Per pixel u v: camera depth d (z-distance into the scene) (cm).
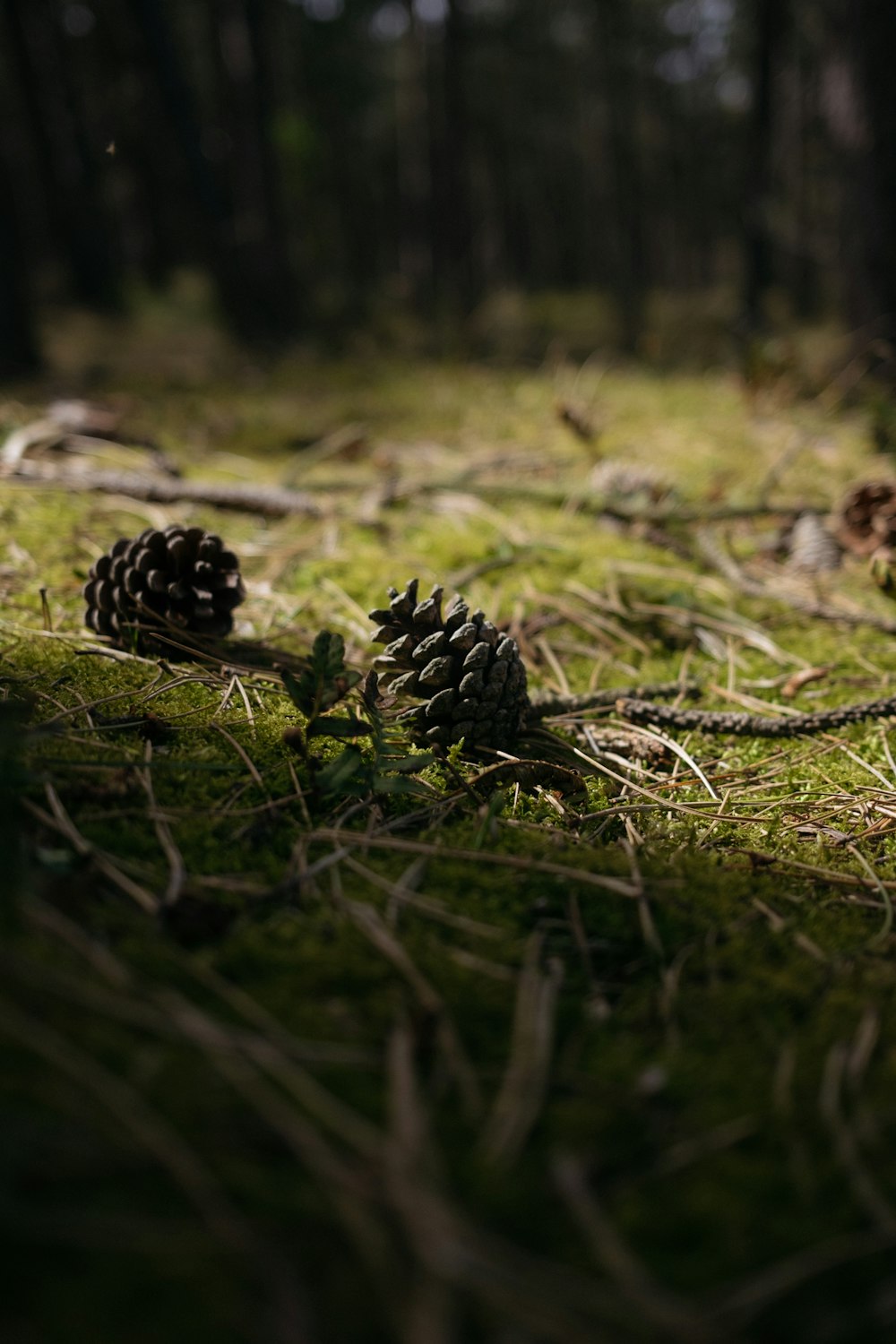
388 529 75
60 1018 42
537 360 194
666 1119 42
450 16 229
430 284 313
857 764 56
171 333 224
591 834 52
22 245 148
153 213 309
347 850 49
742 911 48
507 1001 45
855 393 116
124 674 56
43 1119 37
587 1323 33
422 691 54
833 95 123
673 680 62
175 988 44
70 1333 31
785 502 82
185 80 186
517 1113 41
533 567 71
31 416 96
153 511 74
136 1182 36
